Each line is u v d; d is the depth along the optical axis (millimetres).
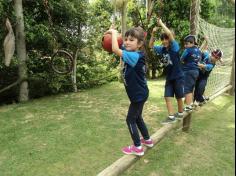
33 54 7504
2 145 4406
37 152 4168
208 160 4059
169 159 4035
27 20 6887
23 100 7105
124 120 5492
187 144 4527
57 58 7293
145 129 3244
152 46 4141
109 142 4492
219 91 6809
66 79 7910
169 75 4141
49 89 7688
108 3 9664
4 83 7332
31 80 7305
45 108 6312
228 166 3912
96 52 9258
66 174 3613
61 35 7324
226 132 5055
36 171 3682
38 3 7215
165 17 10359
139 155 3055
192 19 4836
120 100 6926
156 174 3664
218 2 11820
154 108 6270
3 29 6395
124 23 8148
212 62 5340
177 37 10125
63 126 5164
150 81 9484
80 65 8453
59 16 7676
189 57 4785
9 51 5422
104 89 8219
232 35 8148
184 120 4957
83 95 7516
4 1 6414
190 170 3783
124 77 2980
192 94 4922
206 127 5266
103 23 9250
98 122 5367
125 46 2922
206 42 5664
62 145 4391
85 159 3973
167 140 4625
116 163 2875
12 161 3928
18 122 5402
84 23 7953
